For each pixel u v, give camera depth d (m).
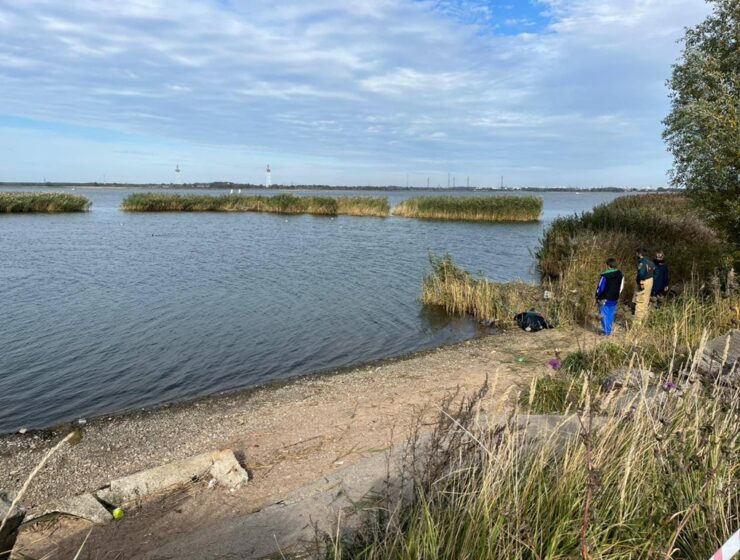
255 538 4.07
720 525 2.93
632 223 20.83
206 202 62.41
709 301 10.53
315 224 45.56
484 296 14.95
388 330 13.51
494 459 3.15
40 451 6.75
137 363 10.68
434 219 51.91
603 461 3.36
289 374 10.27
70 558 4.20
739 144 10.07
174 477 5.46
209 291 17.69
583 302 13.74
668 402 4.05
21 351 11.25
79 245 29.47
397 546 2.97
